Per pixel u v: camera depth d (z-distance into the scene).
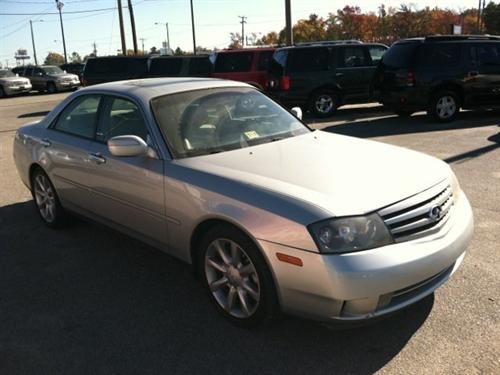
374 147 3.92
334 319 2.85
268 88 13.62
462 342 3.08
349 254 2.76
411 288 2.94
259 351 3.11
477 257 4.19
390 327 3.28
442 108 11.26
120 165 3.99
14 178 7.79
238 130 4.08
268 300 3.08
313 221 2.81
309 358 3.02
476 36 11.58
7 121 16.55
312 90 13.16
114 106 4.32
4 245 4.98
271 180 3.18
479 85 11.27
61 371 3.00
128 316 3.57
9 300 3.87
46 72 31.83
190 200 3.40
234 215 3.09
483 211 5.29
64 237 5.13
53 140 4.94
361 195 2.97
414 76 11.07
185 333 3.34
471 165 7.22
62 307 3.73
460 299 3.55
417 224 3.01
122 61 18.42
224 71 14.48
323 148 3.84
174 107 4.03
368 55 13.52
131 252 4.70
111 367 3.02
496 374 2.78
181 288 3.96
